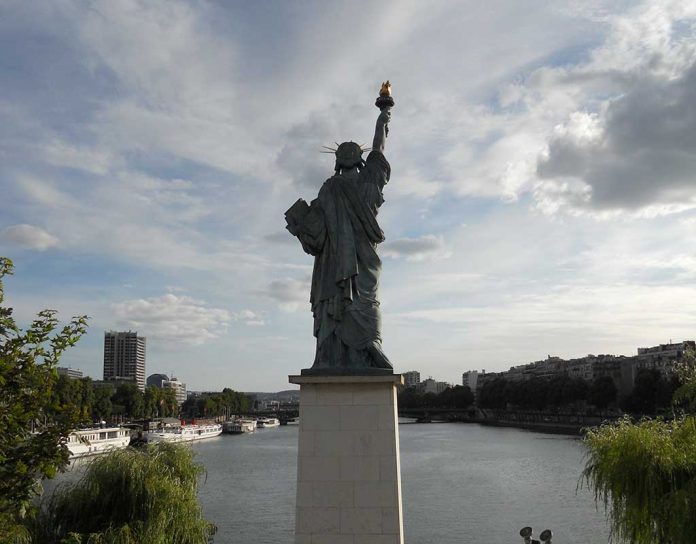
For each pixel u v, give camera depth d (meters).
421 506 104.62
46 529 54.91
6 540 28.64
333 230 35.03
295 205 35.88
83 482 57.81
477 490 118.62
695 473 42.50
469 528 89.56
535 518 94.44
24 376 26.98
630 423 48.97
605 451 47.03
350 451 31.66
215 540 85.88
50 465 25.97
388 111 38.78
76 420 27.20
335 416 32.00
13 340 27.00
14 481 25.53
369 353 33.75
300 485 31.48
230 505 109.44
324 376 32.12
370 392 32.12
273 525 94.19
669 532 41.34
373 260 35.22
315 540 31.02
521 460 162.00
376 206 36.50
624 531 44.94
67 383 166.25
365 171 36.94
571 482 124.31
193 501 59.47
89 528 54.84
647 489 43.34
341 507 31.20
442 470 146.75
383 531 30.89
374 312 34.44
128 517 55.81
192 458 66.25
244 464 171.50
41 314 27.88
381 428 31.78
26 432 26.95
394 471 31.39
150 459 60.47
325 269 35.03
